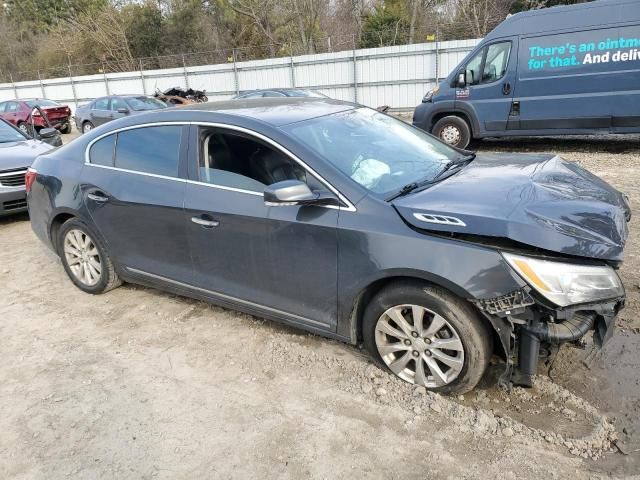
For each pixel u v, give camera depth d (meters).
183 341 3.63
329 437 2.63
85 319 4.05
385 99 21.28
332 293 3.01
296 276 3.11
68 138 19.70
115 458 2.59
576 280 2.45
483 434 2.59
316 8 35.50
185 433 2.73
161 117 3.72
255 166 3.21
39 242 6.15
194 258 3.57
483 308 2.56
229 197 3.28
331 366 3.21
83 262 4.41
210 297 3.65
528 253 2.48
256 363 3.31
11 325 4.05
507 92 9.95
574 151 10.29
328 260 2.94
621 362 3.10
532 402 2.80
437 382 2.86
